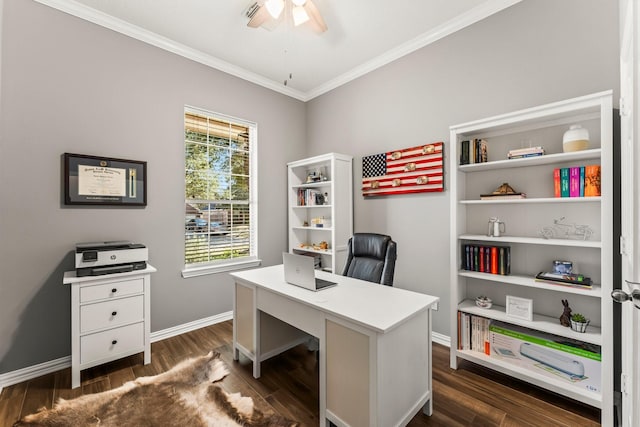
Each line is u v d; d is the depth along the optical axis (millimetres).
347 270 2520
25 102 2186
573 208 2066
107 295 2191
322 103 3963
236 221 3543
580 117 1985
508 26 2344
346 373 1552
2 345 2111
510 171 2342
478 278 2273
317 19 2289
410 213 3008
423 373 1736
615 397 1849
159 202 2854
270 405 1887
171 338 2891
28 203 2201
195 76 3109
